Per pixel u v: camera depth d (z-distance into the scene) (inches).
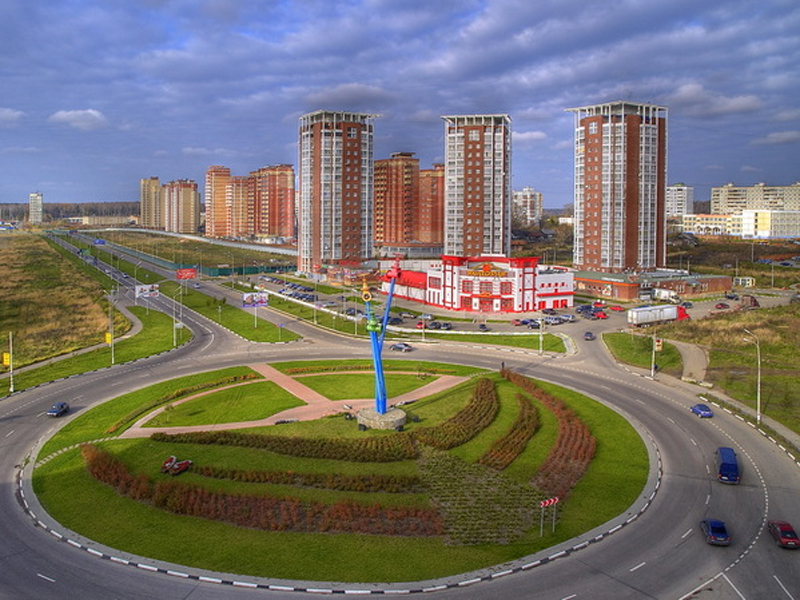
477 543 2079.2
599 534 2130.9
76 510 2317.9
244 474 2551.7
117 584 1859.0
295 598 1788.9
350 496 2412.6
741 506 2342.5
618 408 3459.6
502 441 2920.8
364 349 5049.2
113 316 6530.5
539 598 1790.1
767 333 5221.5
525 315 6422.2
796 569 1936.5
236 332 5777.6
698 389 3821.4
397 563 1961.1
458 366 4431.6
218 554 2014.0
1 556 2014.0
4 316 6505.9
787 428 3144.7
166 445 2898.6
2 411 3459.6
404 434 3019.2
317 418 3287.4
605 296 7593.5
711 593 1812.3
